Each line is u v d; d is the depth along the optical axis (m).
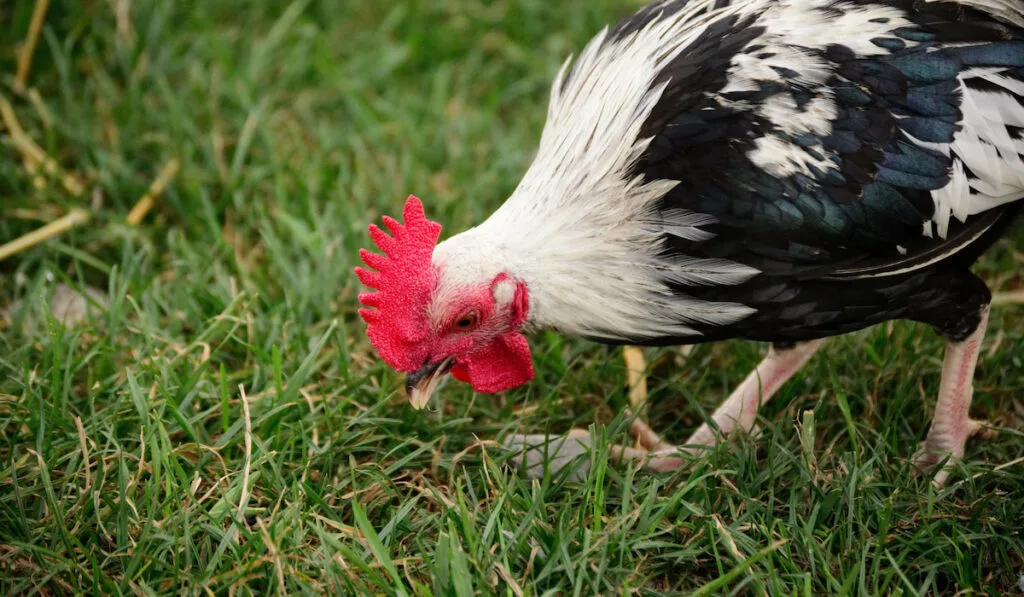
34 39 5.50
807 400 3.99
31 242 4.63
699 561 3.28
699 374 4.24
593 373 4.18
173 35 5.70
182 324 4.32
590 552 3.14
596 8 6.07
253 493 3.49
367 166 5.19
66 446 3.56
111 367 4.00
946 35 3.22
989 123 3.16
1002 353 4.11
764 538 3.35
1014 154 3.18
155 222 4.87
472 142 5.41
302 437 3.61
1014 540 3.29
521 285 3.17
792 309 3.25
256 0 6.05
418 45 5.97
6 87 5.45
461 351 3.29
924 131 3.13
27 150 5.11
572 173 3.20
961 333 3.49
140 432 3.61
